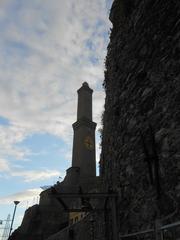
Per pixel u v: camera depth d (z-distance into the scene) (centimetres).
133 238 597
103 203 939
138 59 707
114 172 797
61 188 4728
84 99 7819
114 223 695
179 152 459
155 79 593
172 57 537
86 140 7056
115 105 851
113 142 843
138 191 600
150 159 545
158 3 641
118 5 926
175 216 441
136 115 666
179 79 497
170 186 469
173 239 430
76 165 6738
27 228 6041
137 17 756
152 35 645
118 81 848
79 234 1535
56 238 2386
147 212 541
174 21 555
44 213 6075
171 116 504
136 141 645
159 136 532
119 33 905
